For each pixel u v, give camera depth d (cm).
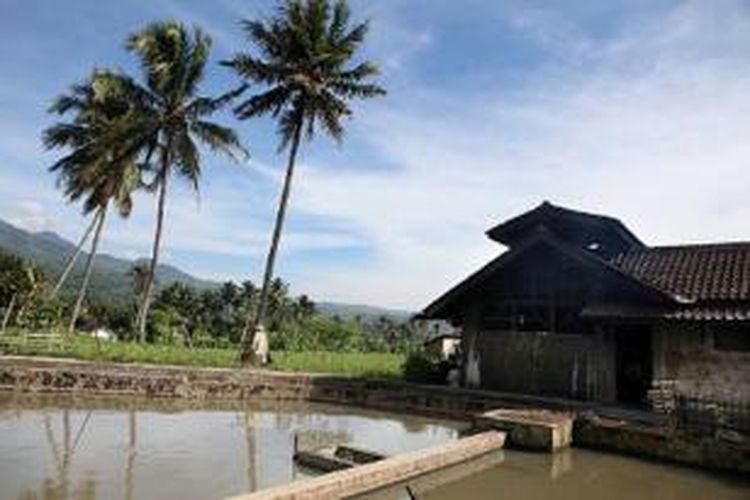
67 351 2736
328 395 2466
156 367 2405
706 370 1834
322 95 3184
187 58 3600
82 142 3675
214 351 3350
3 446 1406
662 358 1895
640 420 1664
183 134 3638
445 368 2556
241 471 1299
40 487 1119
